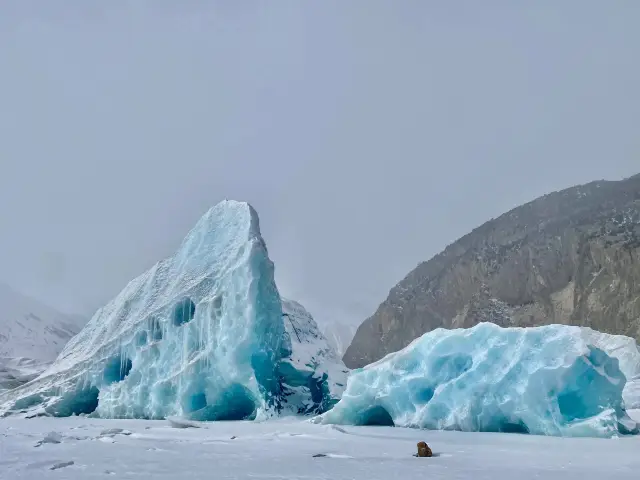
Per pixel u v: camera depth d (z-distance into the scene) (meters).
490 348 25.03
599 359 23.20
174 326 40.34
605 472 12.05
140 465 13.78
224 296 38.03
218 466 13.58
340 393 39.81
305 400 39.44
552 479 11.09
